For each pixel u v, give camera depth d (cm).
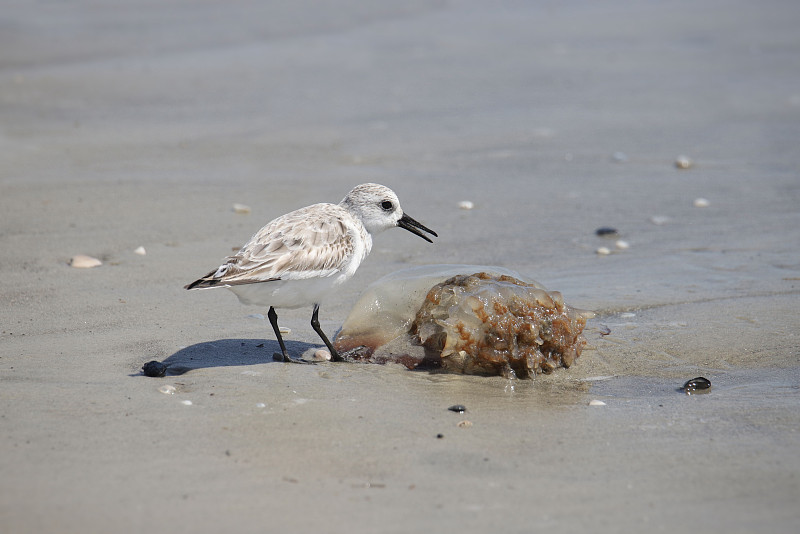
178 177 2361
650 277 1714
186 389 1177
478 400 1180
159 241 1880
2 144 2612
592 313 1357
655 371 1306
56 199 2131
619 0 5178
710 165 2536
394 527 820
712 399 1186
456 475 934
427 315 1326
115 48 3947
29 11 4581
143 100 3192
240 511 842
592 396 1206
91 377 1202
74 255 1766
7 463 920
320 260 1287
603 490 903
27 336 1362
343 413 1108
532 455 990
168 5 4897
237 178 2372
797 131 2834
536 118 3025
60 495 858
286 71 3625
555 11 4900
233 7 4894
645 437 1048
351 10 4909
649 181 2406
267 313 1538
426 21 4656
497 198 2269
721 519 845
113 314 1480
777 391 1213
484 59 3844
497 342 1282
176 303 1552
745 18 4569
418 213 2142
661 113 3075
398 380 1257
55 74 3491
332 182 2353
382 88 3397
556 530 820
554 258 1836
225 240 1897
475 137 2827
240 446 991
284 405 1129
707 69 3644
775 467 958
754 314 1514
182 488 883
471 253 1862
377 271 1748
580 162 2588
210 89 3347
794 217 2086
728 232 1995
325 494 882
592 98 3262
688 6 4928
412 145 2736
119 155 2553
